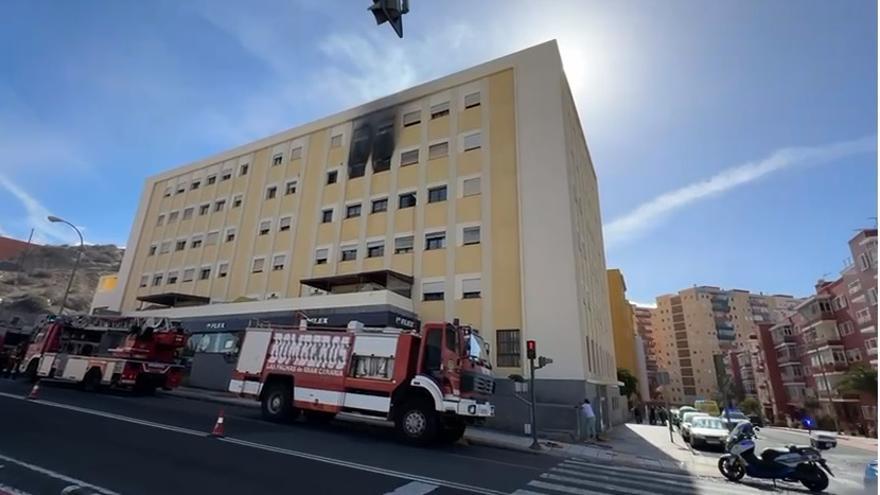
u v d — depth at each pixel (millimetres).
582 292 20203
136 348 17719
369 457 8500
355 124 27906
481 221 21375
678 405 102812
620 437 19016
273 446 8773
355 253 24547
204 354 22672
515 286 19516
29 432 8484
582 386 16828
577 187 23797
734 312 104812
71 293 79750
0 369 22969
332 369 12180
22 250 94312
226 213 31406
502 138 22344
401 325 19422
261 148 31844
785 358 59531
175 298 30062
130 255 35406
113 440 8297
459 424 11828
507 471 8461
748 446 10016
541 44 22766
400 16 4531
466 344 11609
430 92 25609
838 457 19484
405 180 24469
